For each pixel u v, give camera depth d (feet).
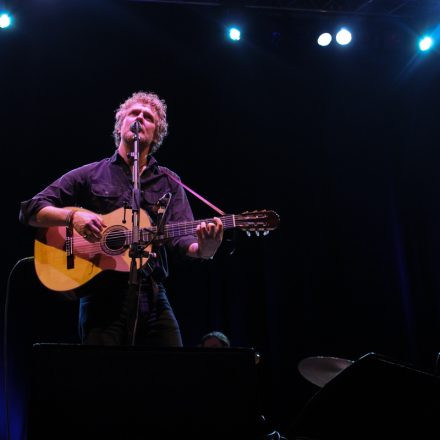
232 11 19.43
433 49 21.30
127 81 20.86
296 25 20.35
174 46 21.42
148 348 6.59
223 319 19.60
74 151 19.76
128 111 10.31
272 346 19.45
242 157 21.49
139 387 6.46
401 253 20.93
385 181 21.79
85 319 8.89
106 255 9.24
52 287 9.24
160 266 9.16
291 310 20.10
